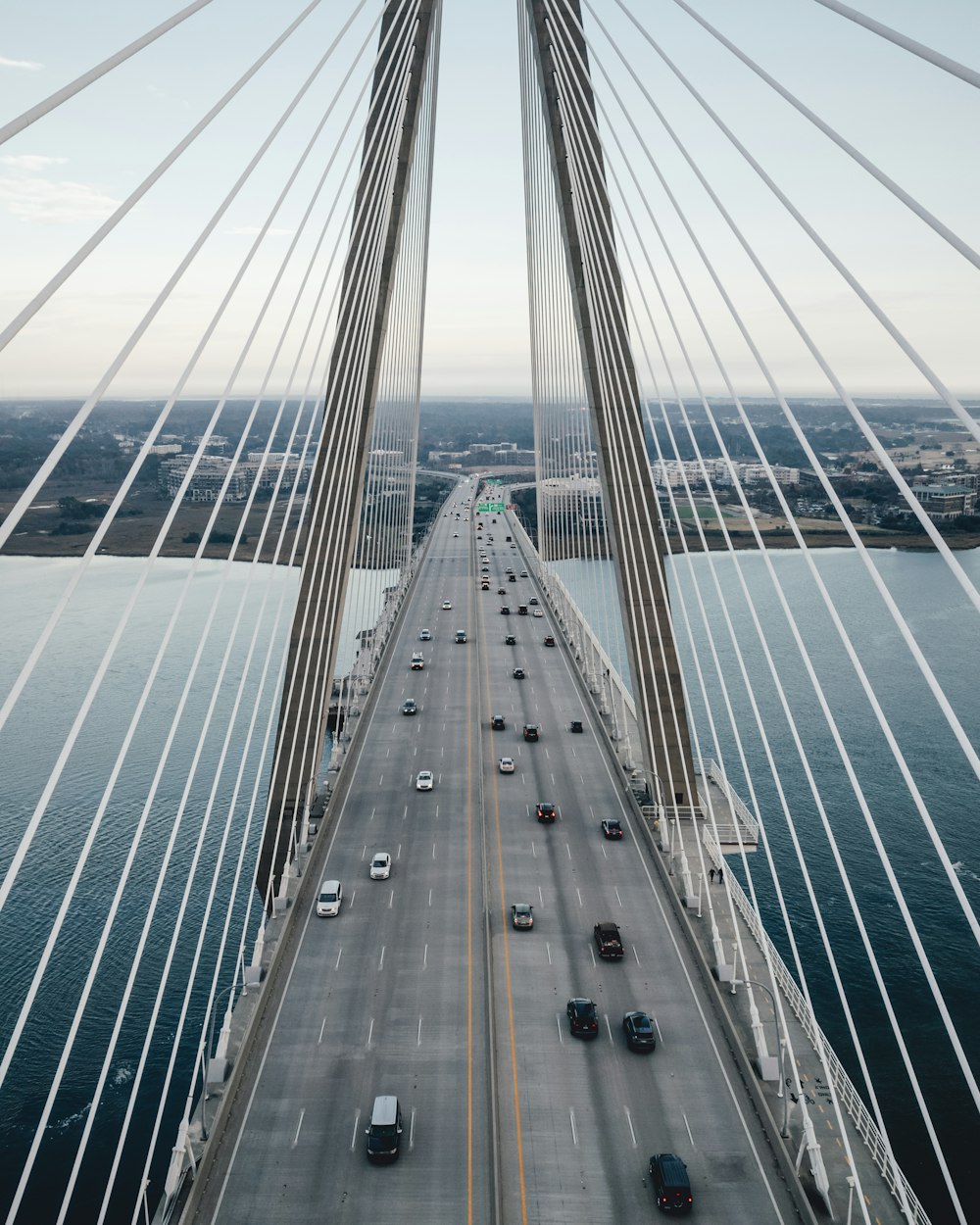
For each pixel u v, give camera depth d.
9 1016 42.16
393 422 106.69
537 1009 33.38
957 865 56.06
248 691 85.19
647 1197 24.86
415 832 49.00
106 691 86.38
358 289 62.03
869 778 67.69
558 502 117.19
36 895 51.78
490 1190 25.00
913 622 110.06
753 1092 29.00
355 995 34.12
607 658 77.69
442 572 139.38
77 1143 35.75
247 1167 25.84
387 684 78.50
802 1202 24.47
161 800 63.41
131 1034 41.03
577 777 57.19
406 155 69.06
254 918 49.53
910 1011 44.22
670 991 34.59
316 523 55.72
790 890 54.12
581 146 61.47
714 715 80.81
